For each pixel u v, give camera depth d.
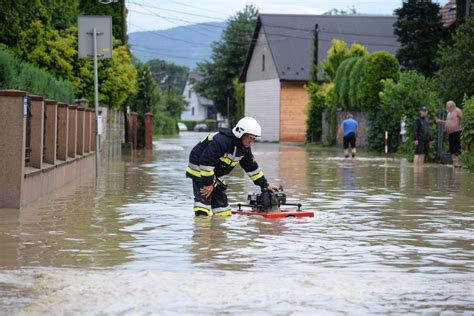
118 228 12.82
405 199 17.97
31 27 32.38
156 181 22.59
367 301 7.90
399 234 12.41
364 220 14.10
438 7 55.50
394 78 47.25
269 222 13.67
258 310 7.54
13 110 15.23
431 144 34.19
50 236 11.92
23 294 8.05
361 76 51.34
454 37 39.53
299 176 25.45
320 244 11.36
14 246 10.99
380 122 45.81
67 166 21.62
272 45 80.38
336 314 7.43
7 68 21.56
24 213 14.74
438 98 40.22
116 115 42.72
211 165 14.12
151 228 12.83
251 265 9.69
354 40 80.38
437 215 14.95
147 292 8.13
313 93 66.00
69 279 8.68
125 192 19.12
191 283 8.52
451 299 8.02
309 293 8.19
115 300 7.82
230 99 118.25
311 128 66.31
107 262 9.81
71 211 15.12
